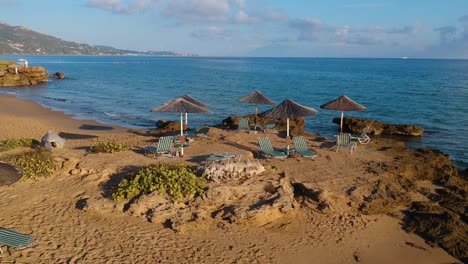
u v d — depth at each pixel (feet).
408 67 503.20
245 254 32.83
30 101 132.87
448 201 43.98
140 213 36.29
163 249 32.14
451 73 340.59
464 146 80.43
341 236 36.81
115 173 43.50
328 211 39.52
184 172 40.47
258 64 597.11
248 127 70.95
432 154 56.90
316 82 235.61
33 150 48.88
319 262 33.14
